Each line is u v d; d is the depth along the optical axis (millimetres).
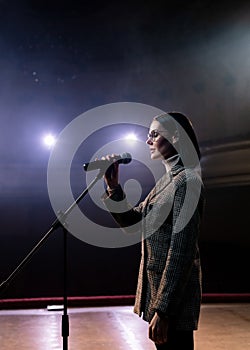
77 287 8312
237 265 7957
